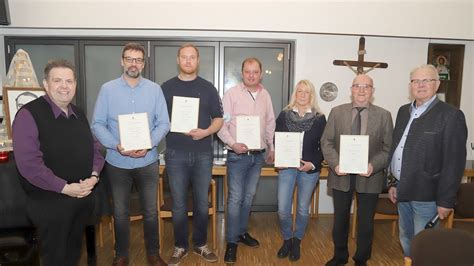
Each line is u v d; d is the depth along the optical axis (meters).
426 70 1.88
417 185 1.93
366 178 2.20
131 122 2.06
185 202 2.41
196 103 2.27
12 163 1.84
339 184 2.24
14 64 2.33
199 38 3.51
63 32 3.42
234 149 2.42
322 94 3.59
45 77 1.62
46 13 3.08
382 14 3.22
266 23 3.17
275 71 3.62
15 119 1.55
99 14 3.10
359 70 3.56
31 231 1.90
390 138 2.17
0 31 3.36
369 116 2.17
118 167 2.13
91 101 3.57
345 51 3.56
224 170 3.15
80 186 1.66
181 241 2.49
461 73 3.62
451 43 3.58
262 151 2.58
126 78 2.08
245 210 2.77
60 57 3.50
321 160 2.42
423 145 1.89
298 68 3.57
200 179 2.38
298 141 2.34
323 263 2.59
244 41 3.54
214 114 2.37
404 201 2.02
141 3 3.11
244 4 3.15
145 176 2.20
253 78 2.42
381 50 3.57
